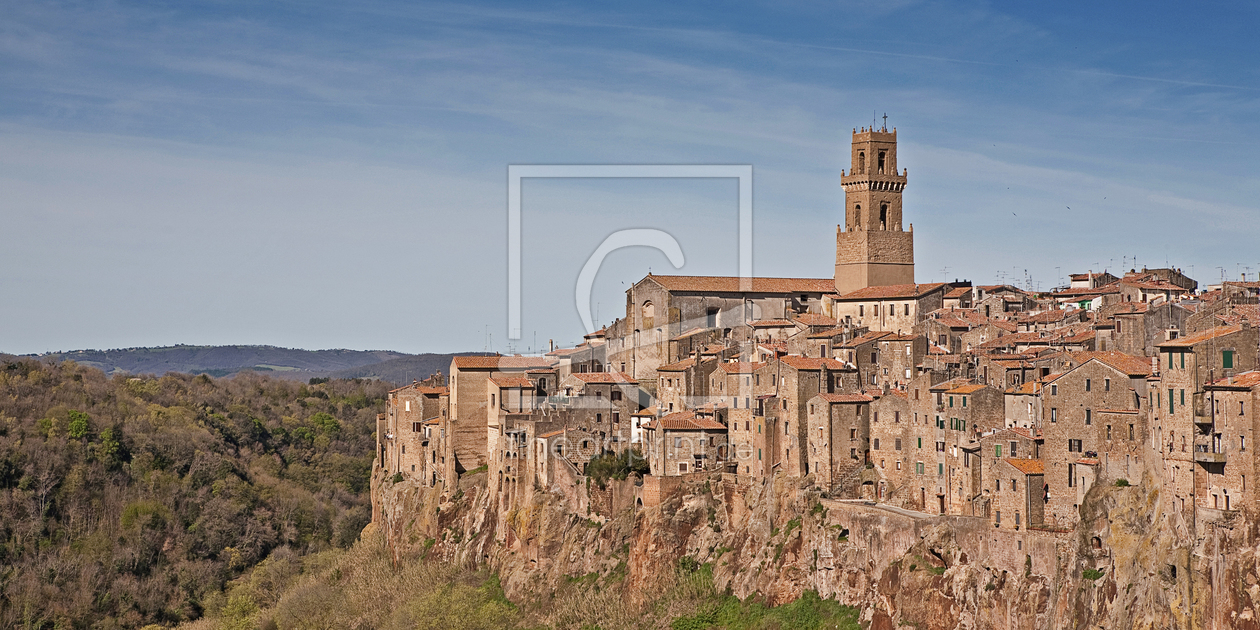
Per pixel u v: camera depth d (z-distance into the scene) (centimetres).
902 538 17475
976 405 17500
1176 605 14338
